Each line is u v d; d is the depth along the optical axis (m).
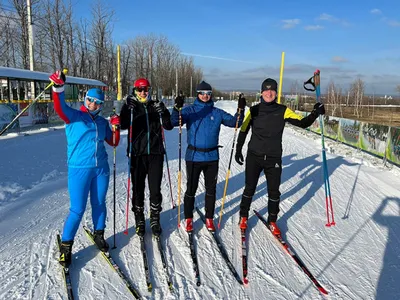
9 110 10.92
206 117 3.34
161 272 2.79
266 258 3.13
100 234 3.02
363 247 3.44
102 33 29.55
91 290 2.51
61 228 3.52
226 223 3.86
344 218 4.23
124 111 3.18
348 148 10.50
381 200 5.06
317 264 3.07
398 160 7.74
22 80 13.16
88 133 2.71
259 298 2.54
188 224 3.49
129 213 4.00
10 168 5.87
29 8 14.58
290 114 3.40
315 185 5.74
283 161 7.89
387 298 2.60
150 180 3.29
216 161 3.42
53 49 23.31
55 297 2.40
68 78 17.25
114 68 32.66
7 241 3.18
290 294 2.61
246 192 3.60
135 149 3.19
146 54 39.50
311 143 11.60
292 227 3.87
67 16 24.45
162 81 43.59
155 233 3.29
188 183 3.43
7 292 2.42
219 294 2.56
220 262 3.01
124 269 2.80
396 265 3.09
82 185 2.73
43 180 5.31
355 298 2.59
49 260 2.87
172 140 10.93
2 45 21.83
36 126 12.30
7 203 4.17
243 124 3.57
